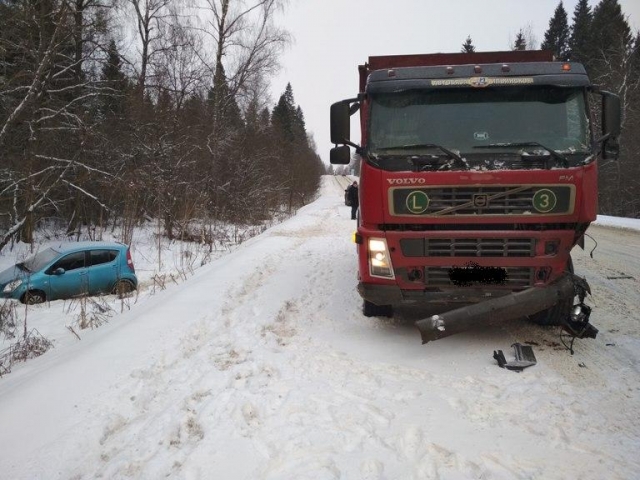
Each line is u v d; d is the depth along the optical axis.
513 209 4.75
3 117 13.76
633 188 28.05
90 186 17.09
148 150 18.53
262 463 3.21
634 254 11.34
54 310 9.88
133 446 3.58
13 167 14.45
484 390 4.22
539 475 3.04
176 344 5.57
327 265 10.14
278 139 35.19
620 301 7.02
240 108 26.73
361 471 3.09
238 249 14.63
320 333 5.89
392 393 4.17
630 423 3.66
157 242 18.17
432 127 5.11
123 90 18.98
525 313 4.77
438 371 4.65
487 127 5.05
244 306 7.13
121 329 6.15
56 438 3.74
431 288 5.02
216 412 3.91
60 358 5.71
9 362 6.61
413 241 4.96
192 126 21.80
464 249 4.88
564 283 4.84
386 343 5.46
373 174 5.03
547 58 7.01
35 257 11.56
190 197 20.08
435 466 3.13
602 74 32.69
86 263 11.23
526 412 3.83
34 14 12.96
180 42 22.03
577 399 4.04
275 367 4.80
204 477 3.10
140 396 4.37
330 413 3.81
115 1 18.31
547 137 4.96
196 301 7.33
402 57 7.50
